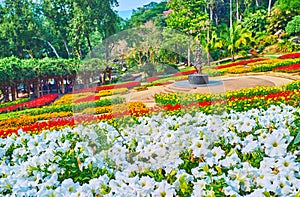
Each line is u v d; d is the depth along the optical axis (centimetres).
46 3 3656
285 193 308
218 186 308
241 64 2288
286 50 2933
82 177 380
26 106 1688
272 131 466
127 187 324
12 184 372
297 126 469
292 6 3397
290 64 1930
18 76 2170
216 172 342
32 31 3572
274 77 1669
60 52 4041
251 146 387
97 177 376
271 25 3494
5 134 881
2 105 1916
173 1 3581
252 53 3011
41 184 359
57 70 2336
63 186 337
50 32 3847
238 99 971
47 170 391
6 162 470
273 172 348
